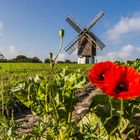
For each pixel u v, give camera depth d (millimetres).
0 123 2895
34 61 63250
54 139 2951
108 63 2270
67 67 3393
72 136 2824
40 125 2953
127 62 19703
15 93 3477
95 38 46250
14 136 2902
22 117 7609
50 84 3047
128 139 3904
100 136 2736
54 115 3043
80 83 3232
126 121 3434
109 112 3631
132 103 4031
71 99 3262
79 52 46625
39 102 3262
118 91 2072
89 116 3469
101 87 2061
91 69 2234
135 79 2086
